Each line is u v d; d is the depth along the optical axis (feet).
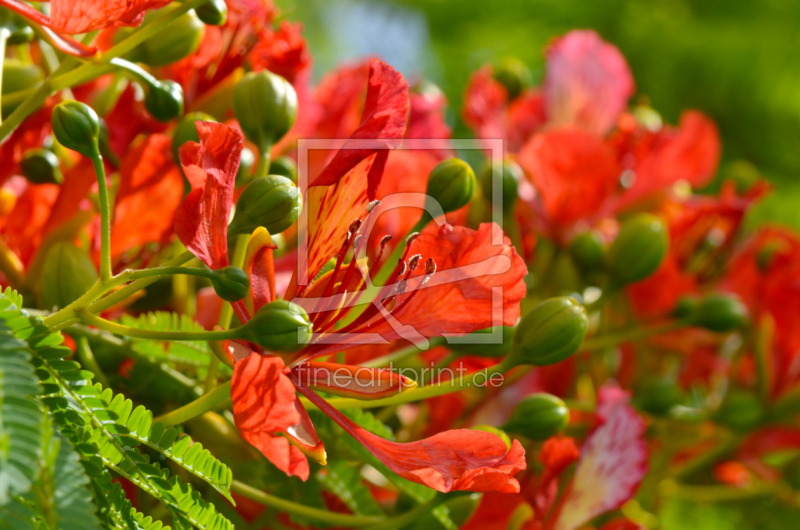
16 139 1.53
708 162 2.12
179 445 1.30
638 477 1.63
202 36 1.52
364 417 1.50
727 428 2.06
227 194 1.32
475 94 2.03
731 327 1.85
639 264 1.78
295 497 1.52
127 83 1.61
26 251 1.52
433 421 1.71
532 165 1.87
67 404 1.26
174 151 1.48
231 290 1.29
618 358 2.12
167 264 1.33
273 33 1.62
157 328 1.48
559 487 1.58
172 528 1.35
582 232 1.86
